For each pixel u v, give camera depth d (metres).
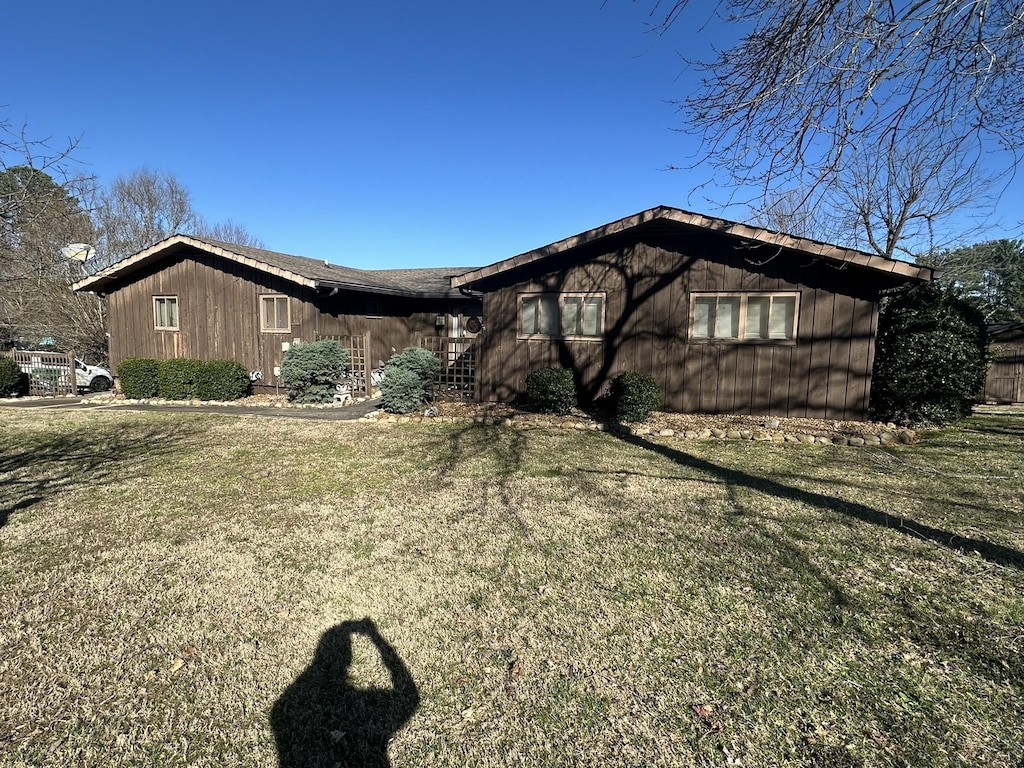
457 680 2.48
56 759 2.03
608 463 6.34
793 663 2.58
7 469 6.11
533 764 2.02
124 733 2.16
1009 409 12.88
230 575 3.47
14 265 9.17
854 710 2.28
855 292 8.44
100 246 23.06
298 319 12.79
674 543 3.97
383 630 2.87
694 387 9.33
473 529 4.26
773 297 8.87
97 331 20.48
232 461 6.45
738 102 5.28
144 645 2.73
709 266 9.11
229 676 2.50
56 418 9.80
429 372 10.17
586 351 9.93
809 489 5.31
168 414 10.23
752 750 2.08
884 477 5.76
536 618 2.97
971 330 8.82
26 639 2.77
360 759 2.05
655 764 2.02
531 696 2.37
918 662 2.59
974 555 3.75
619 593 3.24
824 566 3.59
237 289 13.23
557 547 3.91
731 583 3.36
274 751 2.08
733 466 6.23
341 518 4.50
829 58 4.67
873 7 4.27
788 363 8.84
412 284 17.92
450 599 3.18
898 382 8.84
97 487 5.38
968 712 2.26
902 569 3.55
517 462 6.38
